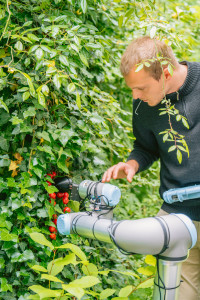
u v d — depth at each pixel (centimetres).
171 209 162
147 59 132
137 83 140
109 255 212
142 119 166
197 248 168
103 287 200
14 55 163
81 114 185
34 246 165
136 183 263
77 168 194
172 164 158
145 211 289
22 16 166
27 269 163
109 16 211
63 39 149
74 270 180
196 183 151
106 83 244
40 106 162
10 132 164
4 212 156
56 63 162
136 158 178
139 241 115
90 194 143
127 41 258
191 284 171
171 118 152
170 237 117
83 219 133
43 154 166
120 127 218
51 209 166
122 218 250
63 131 167
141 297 202
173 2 276
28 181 159
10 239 150
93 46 160
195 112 146
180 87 146
